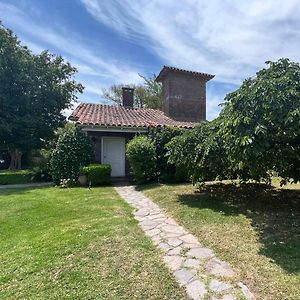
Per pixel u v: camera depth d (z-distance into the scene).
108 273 3.34
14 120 16.19
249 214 5.83
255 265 3.41
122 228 5.05
